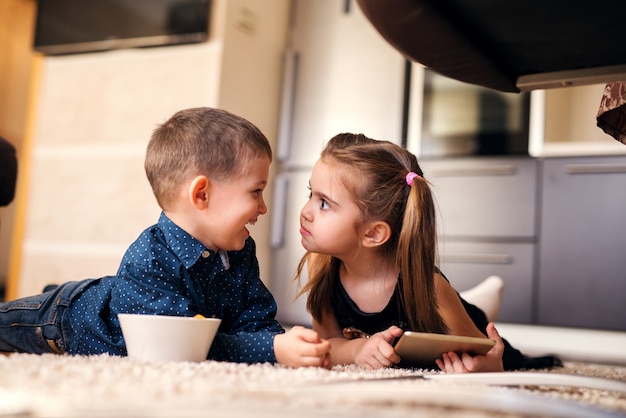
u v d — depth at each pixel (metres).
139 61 3.22
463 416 0.58
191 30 3.08
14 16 4.78
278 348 1.08
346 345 1.30
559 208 2.98
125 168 3.20
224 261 1.24
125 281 1.17
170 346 0.98
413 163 1.46
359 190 1.36
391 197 1.38
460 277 3.10
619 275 2.87
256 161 1.24
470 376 0.89
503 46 0.95
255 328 1.27
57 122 3.37
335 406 0.60
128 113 3.22
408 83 3.29
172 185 1.22
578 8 0.81
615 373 1.64
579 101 3.02
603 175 2.92
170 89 3.14
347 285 1.45
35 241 3.34
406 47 0.95
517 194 3.04
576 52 0.95
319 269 1.48
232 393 0.63
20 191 3.40
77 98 3.34
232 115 1.28
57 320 1.29
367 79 3.31
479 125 3.15
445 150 3.19
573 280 2.94
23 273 3.34
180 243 1.19
